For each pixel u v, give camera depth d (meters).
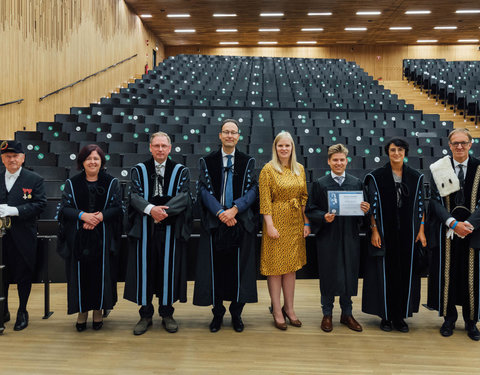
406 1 12.37
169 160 2.62
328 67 14.11
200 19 14.32
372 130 6.38
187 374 1.99
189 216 2.56
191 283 3.62
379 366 2.09
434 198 2.57
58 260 2.94
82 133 5.60
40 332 2.51
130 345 2.33
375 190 2.58
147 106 7.68
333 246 2.58
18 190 2.57
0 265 2.47
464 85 10.75
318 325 2.66
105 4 10.73
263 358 2.17
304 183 2.66
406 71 14.42
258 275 3.24
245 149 5.25
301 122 6.97
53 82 7.70
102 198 2.55
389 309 2.53
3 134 6.02
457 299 2.52
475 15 13.78
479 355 2.23
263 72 12.92
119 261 3.02
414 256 2.54
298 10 13.30
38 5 7.13
